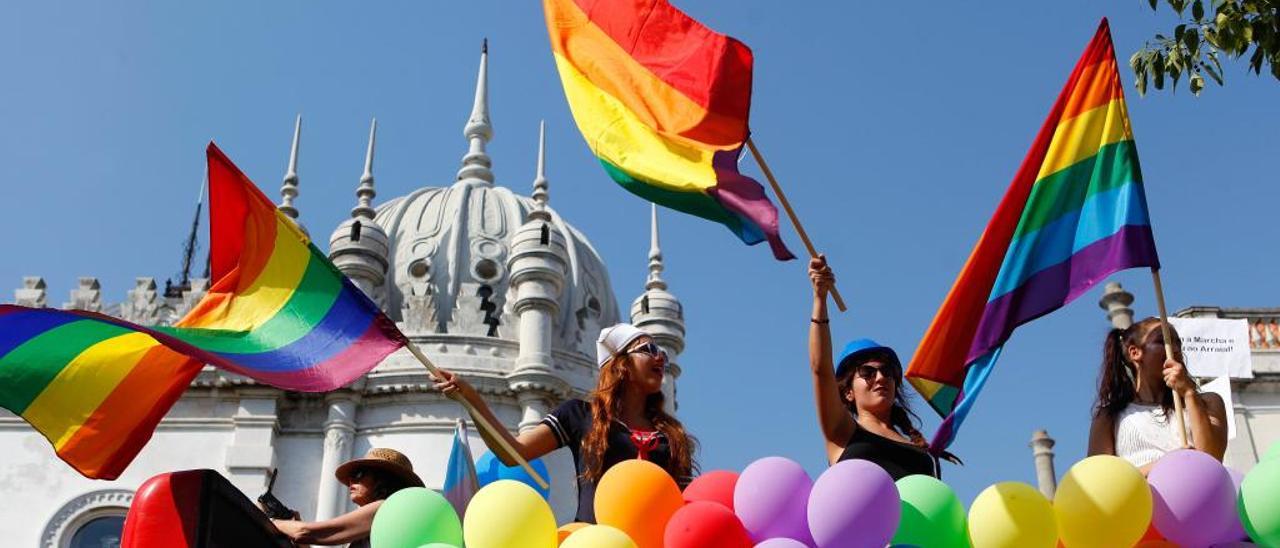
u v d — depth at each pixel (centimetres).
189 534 711
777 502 704
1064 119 884
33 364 779
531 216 3622
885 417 830
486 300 3522
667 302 3794
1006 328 840
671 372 3706
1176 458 719
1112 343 844
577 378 3416
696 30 895
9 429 3062
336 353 793
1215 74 1154
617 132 892
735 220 841
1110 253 848
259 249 829
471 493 1031
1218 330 2809
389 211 3934
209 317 816
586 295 3744
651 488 710
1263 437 2836
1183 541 707
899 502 686
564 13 951
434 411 3172
